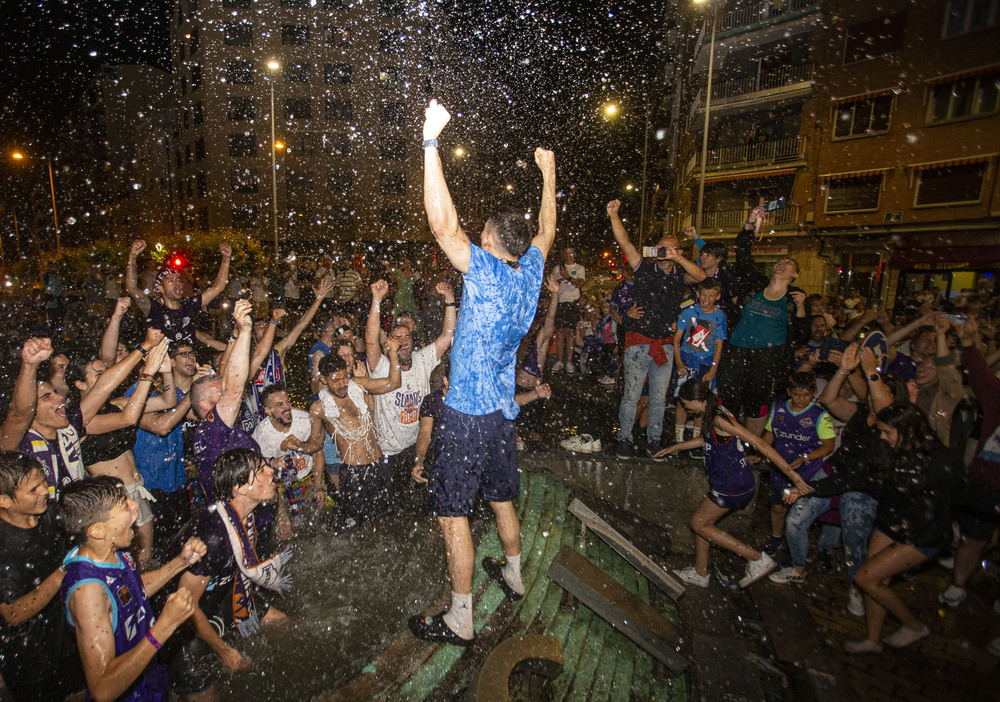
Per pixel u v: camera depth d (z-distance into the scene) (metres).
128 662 1.91
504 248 2.32
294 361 10.21
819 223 18.41
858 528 3.78
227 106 30.06
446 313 4.00
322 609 2.98
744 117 20.92
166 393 3.55
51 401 2.66
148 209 34.50
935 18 15.41
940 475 3.20
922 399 4.41
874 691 3.26
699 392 3.94
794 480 3.89
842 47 17.52
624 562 4.29
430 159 2.01
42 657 2.39
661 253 4.63
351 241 31.14
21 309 12.66
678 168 26.81
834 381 4.04
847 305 9.12
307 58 29.77
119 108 33.41
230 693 2.41
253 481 2.65
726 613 3.94
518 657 2.46
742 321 4.91
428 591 3.13
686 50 24.55
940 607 4.01
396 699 2.42
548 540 3.97
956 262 15.35
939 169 15.70
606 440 5.46
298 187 30.84
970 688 3.28
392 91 30.38
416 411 4.28
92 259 19.97
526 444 5.32
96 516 1.95
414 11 29.16
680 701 3.14
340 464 3.99
